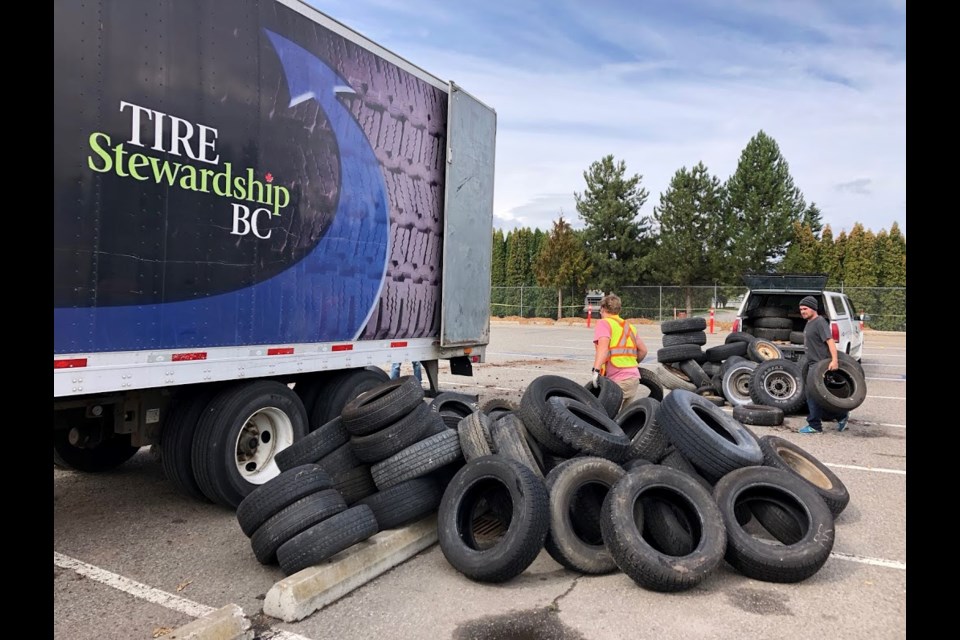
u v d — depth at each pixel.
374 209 6.71
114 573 4.15
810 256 40.53
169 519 5.25
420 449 4.58
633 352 6.84
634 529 3.92
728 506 4.34
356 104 6.42
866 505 5.72
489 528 4.89
